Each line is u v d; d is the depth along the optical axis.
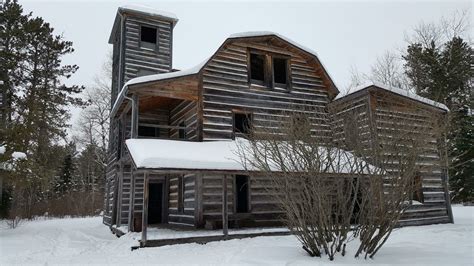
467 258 6.57
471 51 27.53
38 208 31.05
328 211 7.13
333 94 16.02
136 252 9.30
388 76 29.44
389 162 7.41
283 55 16.03
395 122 7.97
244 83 14.86
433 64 26.77
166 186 16.52
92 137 36.84
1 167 15.27
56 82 27.95
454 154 23.62
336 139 8.33
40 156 24.42
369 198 6.99
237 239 10.86
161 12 20.59
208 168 10.59
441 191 14.80
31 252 10.30
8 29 25.80
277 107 15.28
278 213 13.88
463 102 25.33
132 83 12.42
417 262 6.34
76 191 40.06
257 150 8.39
